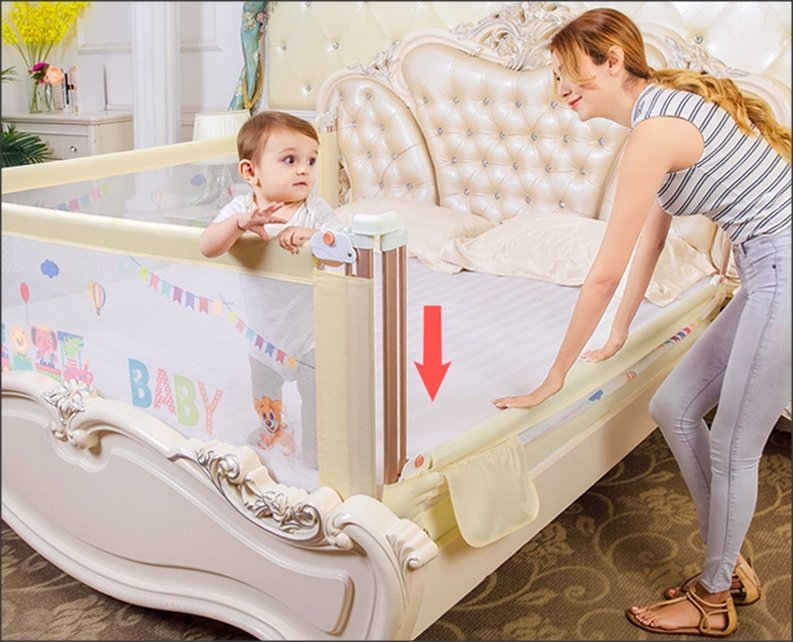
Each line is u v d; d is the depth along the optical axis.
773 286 1.73
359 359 1.55
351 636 1.66
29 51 3.09
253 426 1.74
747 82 2.81
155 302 1.80
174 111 2.81
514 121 3.20
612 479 2.66
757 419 1.79
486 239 3.08
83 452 2.00
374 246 1.51
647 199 1.73
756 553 2.23
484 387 2.07
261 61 3.18
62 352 2.02
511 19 3.16
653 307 2.61
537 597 2.08
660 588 2.11
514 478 1.85
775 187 1.77
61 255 1.93
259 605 1.80
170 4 2.76
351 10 3.35
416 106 3.34
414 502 1.68
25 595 2.09
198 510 1.82
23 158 3.00
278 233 1.58
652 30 2.96
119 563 2.02
